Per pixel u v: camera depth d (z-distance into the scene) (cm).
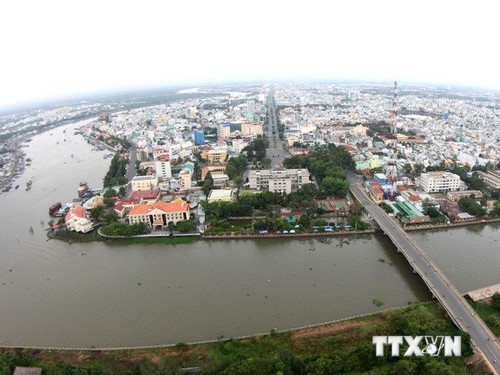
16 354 16212
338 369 14650
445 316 17650
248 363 14762
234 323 17950
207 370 14612
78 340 17238
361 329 16550
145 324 18162
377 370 14662
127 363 15350
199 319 18350
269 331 17275
